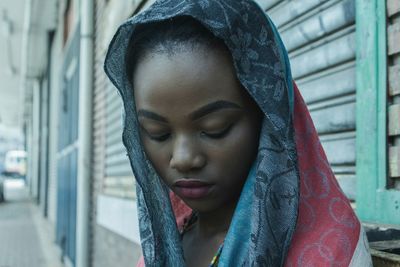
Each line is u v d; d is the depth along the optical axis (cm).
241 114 72
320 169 77
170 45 70
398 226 110
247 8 71
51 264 718
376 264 87
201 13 68
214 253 85
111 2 418
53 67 1138
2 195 1817
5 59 1394
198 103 69
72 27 689
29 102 2183
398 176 115
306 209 75
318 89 148
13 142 4247
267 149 72
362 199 127
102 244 448
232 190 77
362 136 127
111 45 78
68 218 644
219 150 72
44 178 1362
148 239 89
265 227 72
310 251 72
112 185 414
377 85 122
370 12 125
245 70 70
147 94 71
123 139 85
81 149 501
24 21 1039
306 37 154
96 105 489
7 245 884
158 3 75
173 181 76
